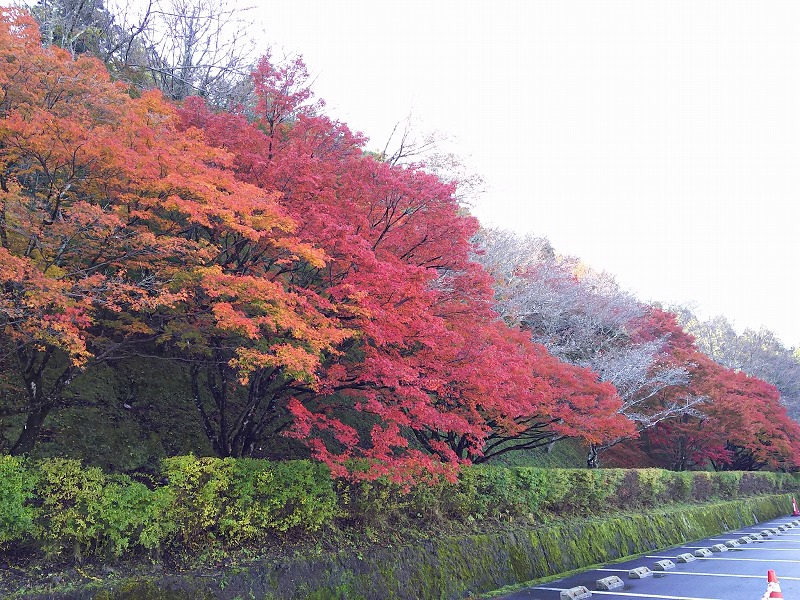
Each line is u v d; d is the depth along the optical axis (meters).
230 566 8.48
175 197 7.64
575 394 16.09
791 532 23.17
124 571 7.69
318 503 9.95
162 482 9.01
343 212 10.40
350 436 9.98
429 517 12.30
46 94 7.71
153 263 8.93
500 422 13.63
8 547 7.25
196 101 11.30
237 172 10.35
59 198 7.70
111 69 17.27
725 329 51.38
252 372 11.12
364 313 8.87
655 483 21.39
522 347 15.47
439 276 11.82
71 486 7.52
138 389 12.24
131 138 8.00
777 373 46.97
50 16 16.06
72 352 7.18
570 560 14.52
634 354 23.66
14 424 9.86
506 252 25.86
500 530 13.38
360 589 9.70
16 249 7.81
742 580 12.66
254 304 8.05
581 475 17.45
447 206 11.18
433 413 10.22
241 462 9.16
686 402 26.17
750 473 30.81
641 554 17.20
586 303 26.59
